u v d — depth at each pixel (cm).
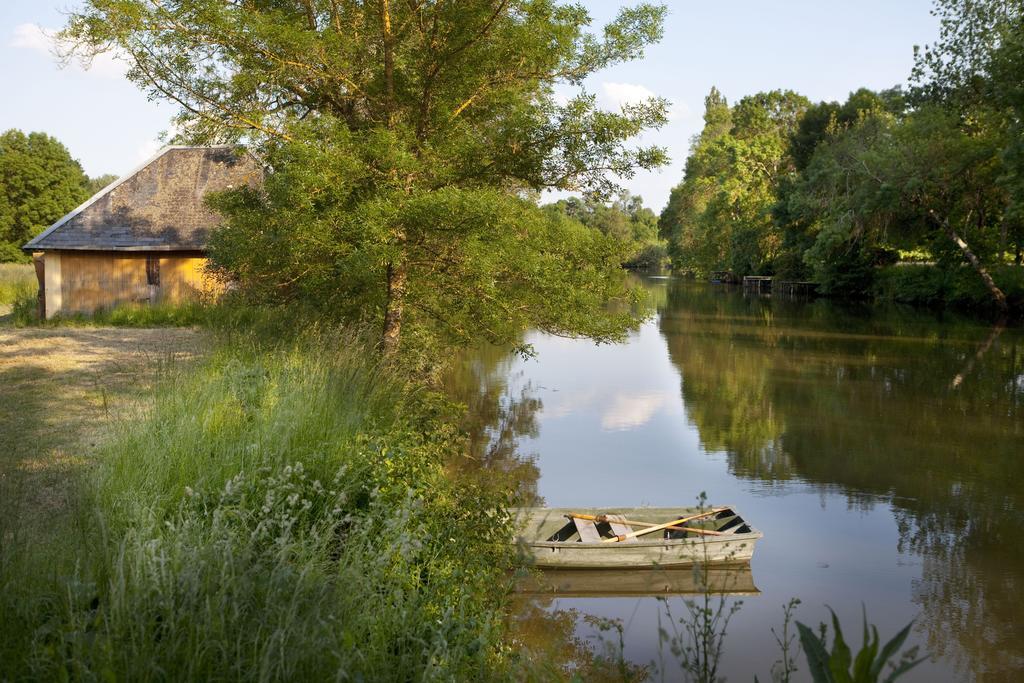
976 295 4094
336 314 1447
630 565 884
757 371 2317
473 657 526
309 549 549
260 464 716
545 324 1383
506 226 1249
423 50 1355
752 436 1541
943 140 3862
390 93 1350
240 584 457
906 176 3950
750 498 1174
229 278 1577
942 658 723
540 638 730
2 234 6475
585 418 1678
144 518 559
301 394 921
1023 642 754
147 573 459
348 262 1162
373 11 1356
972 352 2662
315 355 1133
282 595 470
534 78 1398
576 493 1177
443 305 1494
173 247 2366
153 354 1523
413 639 496
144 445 729
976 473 1305
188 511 595
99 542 529
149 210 2461
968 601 841
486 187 1281
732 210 7444
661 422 1655
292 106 1395
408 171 1252
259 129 1288
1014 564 939
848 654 188
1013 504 1152
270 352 1197
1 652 388
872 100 6412
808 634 197
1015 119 3516
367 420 958
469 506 771
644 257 12600
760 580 890
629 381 2147
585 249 1355
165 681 386
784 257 6222
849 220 4325
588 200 1409
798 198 5297
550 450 1416
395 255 1156
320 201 1235
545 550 877
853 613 809
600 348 2883
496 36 1347
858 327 3500
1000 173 3797
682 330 3431
